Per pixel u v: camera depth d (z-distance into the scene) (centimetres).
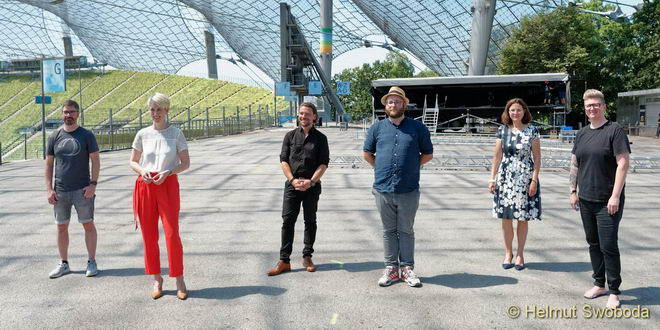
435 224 660
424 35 6912
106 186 1041
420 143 426
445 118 3017
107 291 407
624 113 3328
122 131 2775
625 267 462
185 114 7138
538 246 546
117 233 615
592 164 377
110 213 746
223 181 1116
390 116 427
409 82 2761
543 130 2862
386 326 331
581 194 386
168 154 391
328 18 5866
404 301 379
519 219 452
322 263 486
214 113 7094
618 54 3897
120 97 8350
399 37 7506
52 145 444
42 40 9456
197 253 523
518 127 460
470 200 852
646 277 432
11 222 684
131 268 472
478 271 456
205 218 708
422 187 1013
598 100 377
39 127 6819
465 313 354
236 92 8206
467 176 1209
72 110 445
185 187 1023
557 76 2581
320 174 454
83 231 629
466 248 539
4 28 8744
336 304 373
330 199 862
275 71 9156
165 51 9494
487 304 372
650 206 780
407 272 420
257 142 2705
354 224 662
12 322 341
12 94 8569
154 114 396
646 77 3666
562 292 399
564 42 3794
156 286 391
